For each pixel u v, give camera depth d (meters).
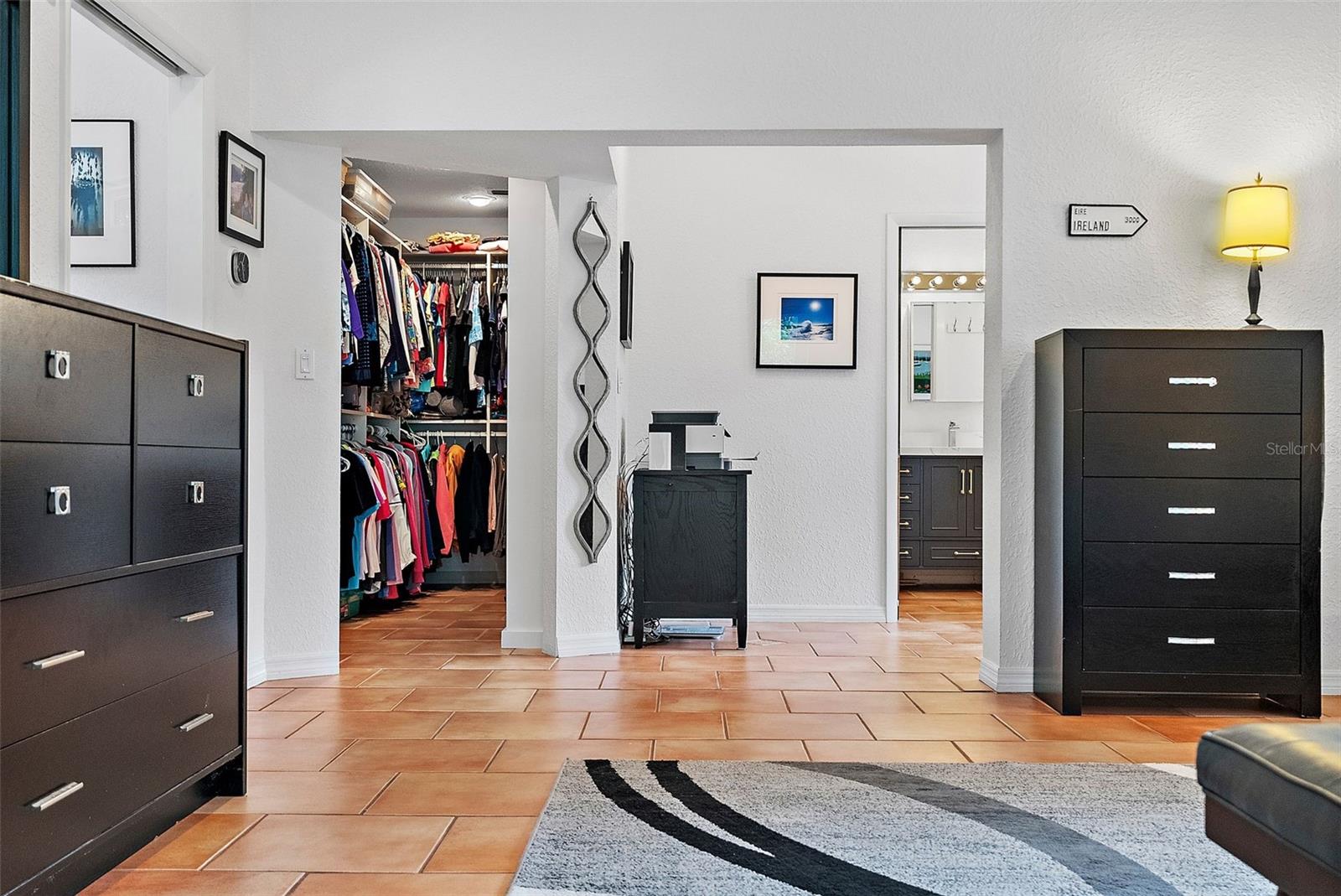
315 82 3.24
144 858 1.78
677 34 3.27
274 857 1.79
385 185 5.76
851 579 4.78
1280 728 1.30
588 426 3.79
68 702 1.53
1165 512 2.88
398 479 5.13
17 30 2.11
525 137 3.33
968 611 5.10
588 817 1.97
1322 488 2.87
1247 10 3.24
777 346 4.79
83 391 1.57
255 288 3.24
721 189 4.81
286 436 3.34
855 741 2.58
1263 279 3.24
